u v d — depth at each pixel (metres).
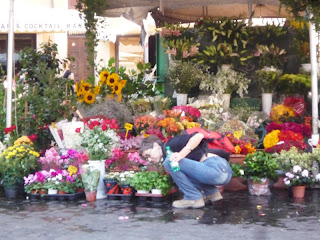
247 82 9.16
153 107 8.68
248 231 4.96
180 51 9.36
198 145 5.95
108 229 5.08
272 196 6.62
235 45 9.27
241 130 7.55
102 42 14.89
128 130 7.86
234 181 6.98
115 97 8.77
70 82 8.52
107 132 6.70
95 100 8.62
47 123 8.09
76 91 8.55
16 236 4.88
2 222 5.41
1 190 7.30
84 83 8.55
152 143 6.04
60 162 6.93
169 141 5.95
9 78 7.48
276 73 8.89
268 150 6.97
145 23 10.16
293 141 7.00
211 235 4.84
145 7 9.70
